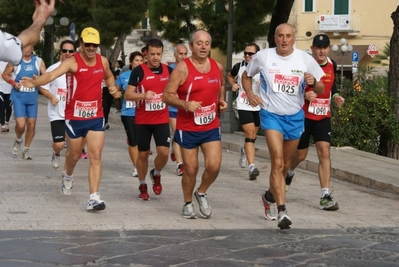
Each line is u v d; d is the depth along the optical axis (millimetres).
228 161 16906
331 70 11242
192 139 9789
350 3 54344
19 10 51219
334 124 18797
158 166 11773
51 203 11078
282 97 9680
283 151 10023
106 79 11000
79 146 11000
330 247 8562
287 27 9656
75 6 44969
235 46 29031
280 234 9211
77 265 7547
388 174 14070
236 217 10328
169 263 7680
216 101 9797
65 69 10359
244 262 7777
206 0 29547
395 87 19438
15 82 15289
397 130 19125
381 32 54094
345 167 14922
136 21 42906
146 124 11492
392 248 8586
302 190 13047
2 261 7613
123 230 9219
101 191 12391
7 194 11836
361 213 10977
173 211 10688
